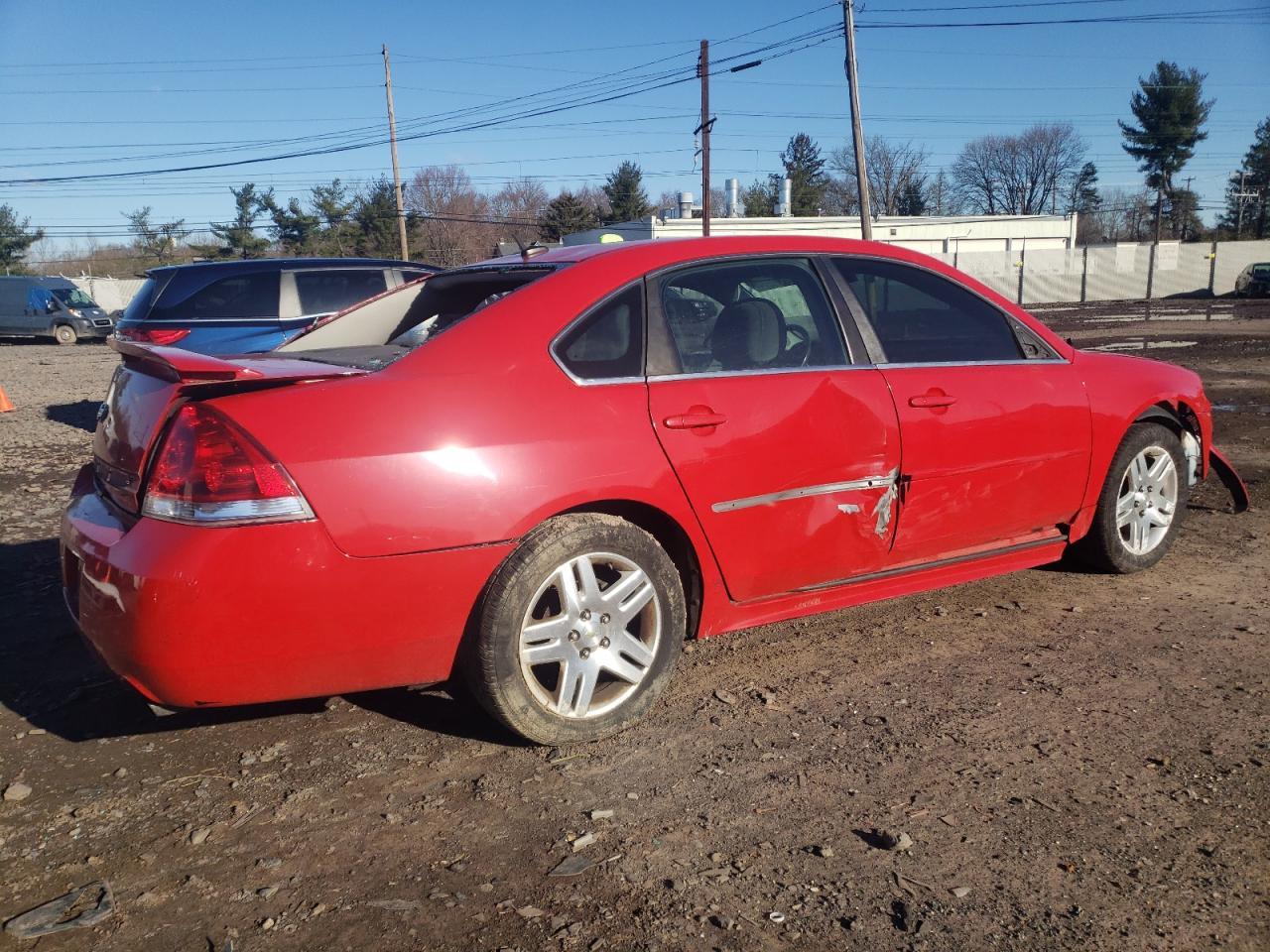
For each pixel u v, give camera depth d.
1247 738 3.16
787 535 3.46
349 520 2.71
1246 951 2.19
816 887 2.44
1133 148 69.38
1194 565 4.93
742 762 3.05
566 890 2.43
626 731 3.26
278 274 9.09
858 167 28.23
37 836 2.69
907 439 3.68
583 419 3.05
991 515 4.01
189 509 2.65
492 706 3.00
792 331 3.58
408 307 4.21
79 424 11.09
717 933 2.27
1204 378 12.91
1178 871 2.48
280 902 2.39
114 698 3.55
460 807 2.81
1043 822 2.70
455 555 2.85
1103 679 3.62
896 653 3.91
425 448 2.81
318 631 2.73
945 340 3.97
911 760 3.05
